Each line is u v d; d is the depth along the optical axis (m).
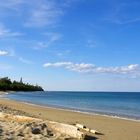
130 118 23.16
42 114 22.61
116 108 39.31
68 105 43.09
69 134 11.24
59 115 22.23
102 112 30.08
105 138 12.00
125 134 13.32
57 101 58.72
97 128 15.04
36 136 10.07
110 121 18.95
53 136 10.70
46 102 52.31
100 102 58.53
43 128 11.50
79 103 51.28
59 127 11.80
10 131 10.50
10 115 14.55
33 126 11.48
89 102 57.03
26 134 10.32
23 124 11.77
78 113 25.16
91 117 21.41
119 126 16.27
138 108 39.66
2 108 23.84
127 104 51.97
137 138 12.38
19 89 182.38
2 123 12.39
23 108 29.02
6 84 166.25
